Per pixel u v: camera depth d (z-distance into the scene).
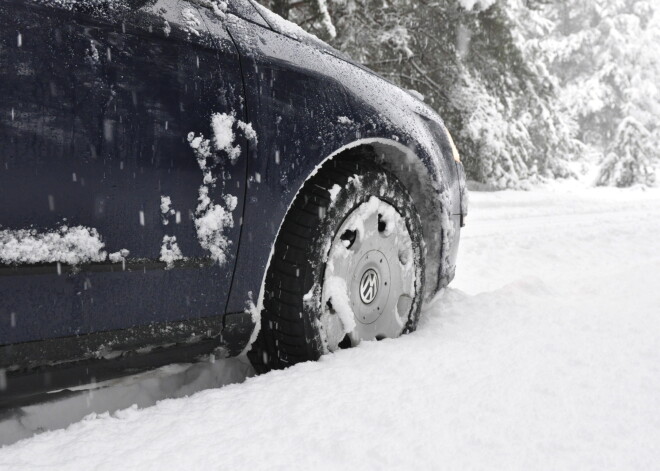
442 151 2.67
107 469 1.21
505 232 7.27
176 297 1.57
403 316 2.30
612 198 12.02
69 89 1.37
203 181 1.60
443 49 13.55
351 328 2.02
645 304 2.62
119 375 1.55
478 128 13.95
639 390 1.72
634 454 1.38
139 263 1.49
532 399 1.64
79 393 1.71
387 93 2.36
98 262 1.41
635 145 16.45
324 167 2.04
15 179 1.28
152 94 1.52
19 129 1.29
